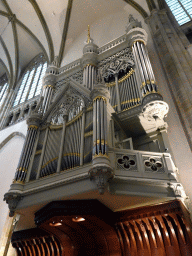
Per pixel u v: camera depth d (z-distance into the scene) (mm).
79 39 19781
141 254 6879
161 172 6699
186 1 16109
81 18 20000
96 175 6223
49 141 9062
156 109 8820
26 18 20938
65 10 19484
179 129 9398
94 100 8469
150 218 6789
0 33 22234
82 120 8523
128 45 13344
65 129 9008
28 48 23328
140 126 9781
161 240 6688
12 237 9320
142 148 9641
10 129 16766
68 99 10305
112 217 7320
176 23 14562
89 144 7539
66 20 19688
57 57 18844
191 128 8852
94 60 14383
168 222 6582
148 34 14266
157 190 6461
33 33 21578
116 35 16484
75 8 19438
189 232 6266
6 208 12398
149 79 9961
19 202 7590
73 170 7145
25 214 7871
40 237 8789
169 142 9086
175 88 10422
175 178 6527
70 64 16359
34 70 22688
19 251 9531
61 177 7234
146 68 10602
